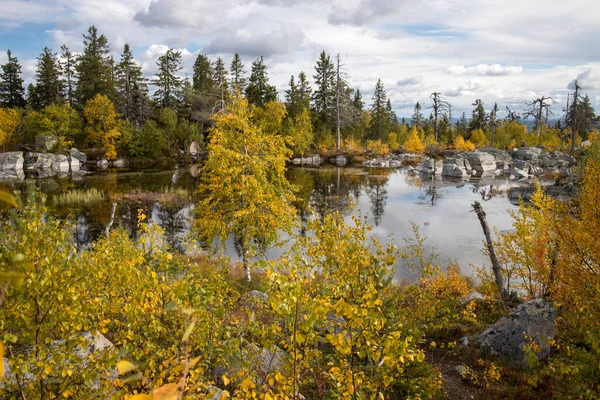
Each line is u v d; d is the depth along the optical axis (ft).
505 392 27.20
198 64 312.09
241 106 58.34
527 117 284.61
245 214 52.70
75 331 14.79
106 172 184.65
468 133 342.64
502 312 44.68
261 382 17.21
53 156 190.90
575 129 249.14
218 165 55.47
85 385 13.89
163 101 285.84
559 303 28.50
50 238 14.71
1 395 13.50
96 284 17.03
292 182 162.91
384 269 19.13
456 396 26.89
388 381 14.44
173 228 91.45
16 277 2.80
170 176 171.94
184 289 16.39
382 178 180.14
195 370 13.91
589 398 22.91
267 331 16.70
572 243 26.96
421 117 440.04
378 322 12.67
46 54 257.75
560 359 29.89
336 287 19.20
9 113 206.28
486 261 71.10
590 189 27.17
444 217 104.53
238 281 49.39
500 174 198.70
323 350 26.50
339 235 21.01
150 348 16.11
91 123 217.56
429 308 34.91
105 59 280.92
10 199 2.39
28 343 15.69
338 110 277.23
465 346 34.53
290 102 296.51
